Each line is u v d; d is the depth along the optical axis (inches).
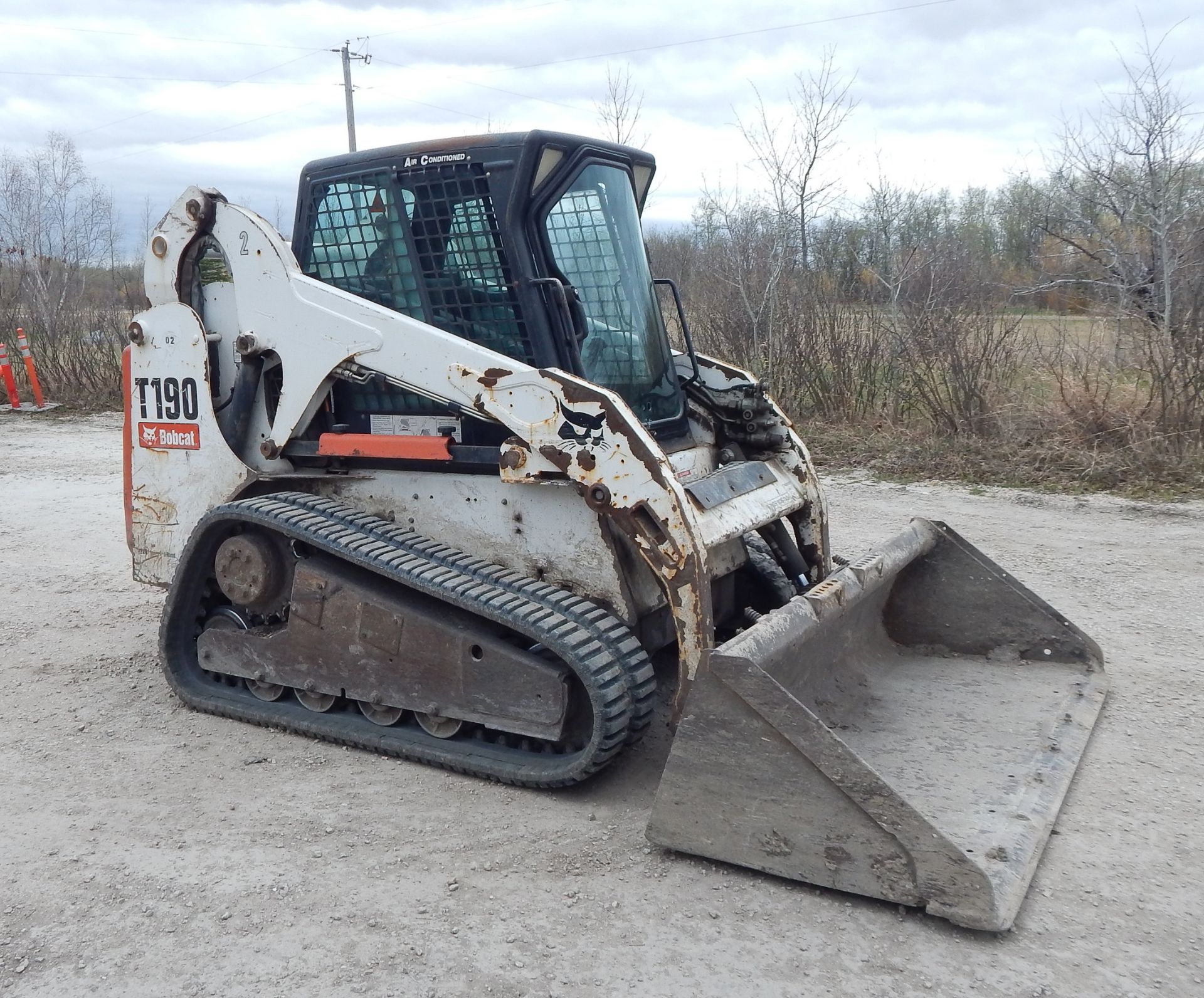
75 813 148.6
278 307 172.7
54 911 125.2
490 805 149.6
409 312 168.1
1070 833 137.6
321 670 169.8
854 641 176.7
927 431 392.5
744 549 180.7
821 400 428.1
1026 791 140.6
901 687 175.3
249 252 174.9
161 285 184.4
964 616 187.5
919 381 397.4
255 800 152.0
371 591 163.5
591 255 169.3
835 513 316.8
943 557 187.9
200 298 184.1
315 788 155.6
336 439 171.5
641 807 148.3
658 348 180.5
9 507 346.3
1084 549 274.4
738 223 493.7
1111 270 410.3
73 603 245.4
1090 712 167.9
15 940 119.9
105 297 753.6
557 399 148.2
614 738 142.9
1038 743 154.8
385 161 165.6
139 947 118.2
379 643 162.7
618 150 176.2
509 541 159.8
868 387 424.8
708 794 130.0
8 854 137.7
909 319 415.8
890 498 334.0
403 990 110.0
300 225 176.9
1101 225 433.7
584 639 144.0
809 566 188.1
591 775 149.6
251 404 180.5
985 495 333.4
